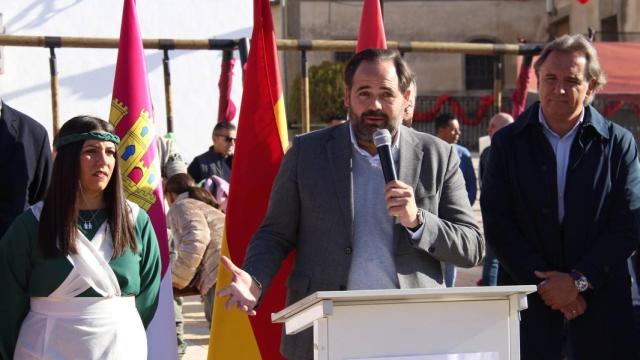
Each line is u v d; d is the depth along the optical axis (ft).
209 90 41.88
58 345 14.47
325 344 10.71
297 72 103.30
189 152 41.65
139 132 19.11
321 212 14.16
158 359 18.39
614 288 16.63
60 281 14.44
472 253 14.07
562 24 89.61
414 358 10.90
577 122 16.78
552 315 16.57
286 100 101.09
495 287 10.72
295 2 109.50
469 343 11.05
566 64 16.43
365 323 10.80
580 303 16.31
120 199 14.99
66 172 14.58
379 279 13.85
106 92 40.45
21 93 39.47
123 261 14.90
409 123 15.15
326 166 14.28
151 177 19.11
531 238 16.79
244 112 18.45
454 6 110.42
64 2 39.52
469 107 102.17
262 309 17.61
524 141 16.96
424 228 13.39
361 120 13.82
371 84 13.67
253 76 18.49
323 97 90.07
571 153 16.66
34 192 18.90
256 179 18.19
